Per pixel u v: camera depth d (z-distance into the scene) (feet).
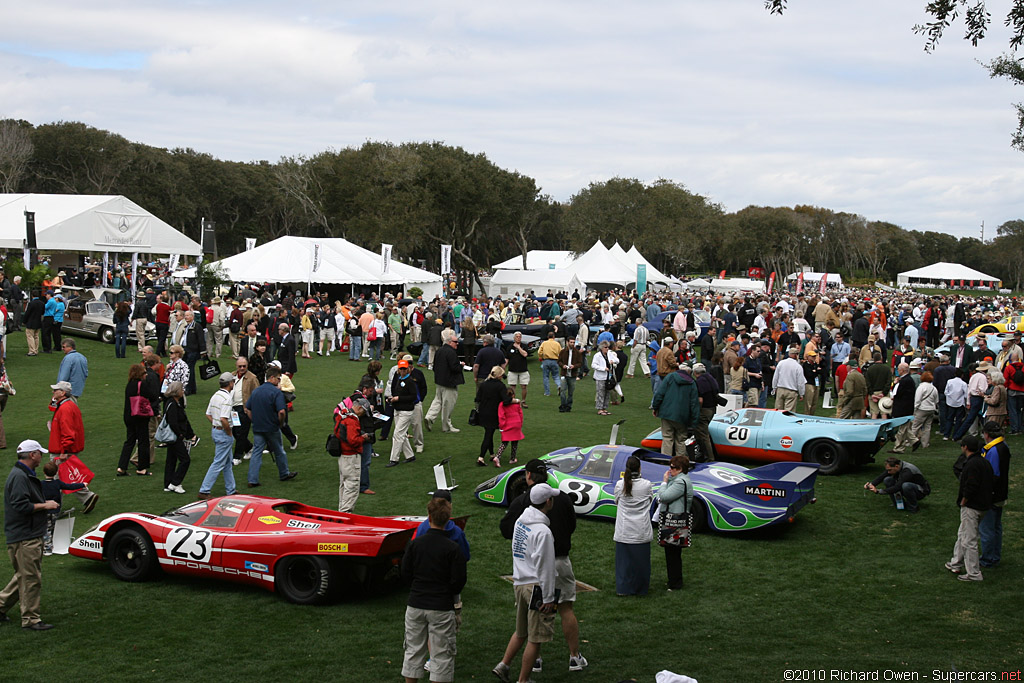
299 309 106.83
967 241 644.69
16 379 77.82
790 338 86.58
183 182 358.23
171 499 44.29
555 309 113.70
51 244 119.65
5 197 135.03
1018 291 507.71
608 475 42.22
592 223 318.24
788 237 441.27
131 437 49.65
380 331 99.19
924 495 43.11
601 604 31.32
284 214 399.44
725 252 431.02
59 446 42.34
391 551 30.32
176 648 26.30
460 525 26.66
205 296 125.39
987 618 29.58
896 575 34.30
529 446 58.18
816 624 29.19
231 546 31.45
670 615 30.14
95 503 42.29
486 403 52.19
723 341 106.52
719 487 40.22
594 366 71.41
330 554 29.94
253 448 47.42
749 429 53.93
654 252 326.44
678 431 49.21
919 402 57.72
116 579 33.19
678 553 32.86
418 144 267.39
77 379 61.72
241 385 53.42
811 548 37.91
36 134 306.96
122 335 92.02
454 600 23.18
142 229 131.23
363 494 45.85
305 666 24.98
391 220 213.87
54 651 25.96
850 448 51.98
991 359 65.41
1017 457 53.98
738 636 28.09
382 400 59.31
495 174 229.25
